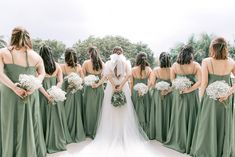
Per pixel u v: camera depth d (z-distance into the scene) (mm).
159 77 4344
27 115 3078
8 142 3006
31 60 3148
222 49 3281
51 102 3764
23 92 2957
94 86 4434
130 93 4367
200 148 3484
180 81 3686
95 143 4035
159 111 4297
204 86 3441
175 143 3986
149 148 3996
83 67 4621
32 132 3131
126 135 4145
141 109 4551
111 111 4211
